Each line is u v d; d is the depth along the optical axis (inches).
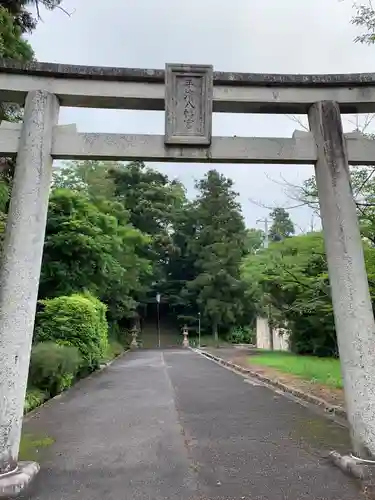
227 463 197.8
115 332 1162.0
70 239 559.5
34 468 183.5
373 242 341.4
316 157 217.3
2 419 170.6
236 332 1633.9
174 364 737.6
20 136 205.0
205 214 1673.2
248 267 869.2
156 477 179.5
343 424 277.9
